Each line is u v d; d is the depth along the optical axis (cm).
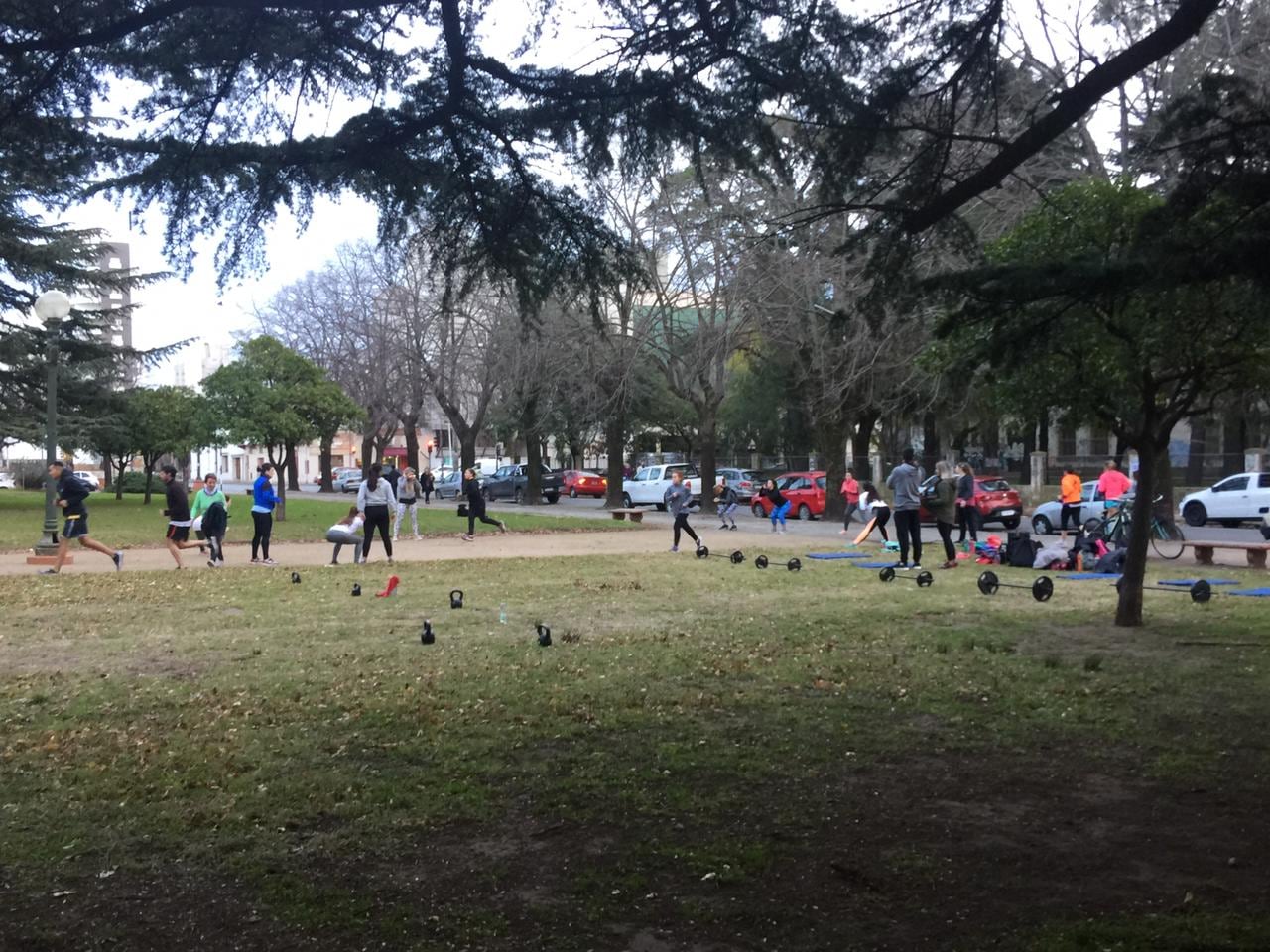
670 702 805
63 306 2019
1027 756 658
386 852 507
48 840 525
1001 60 720
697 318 3600
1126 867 480
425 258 885
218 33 692
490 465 8088
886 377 3266
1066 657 978
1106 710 767
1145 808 559
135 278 4303
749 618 1247
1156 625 1159
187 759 658
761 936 413
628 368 3384
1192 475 4153
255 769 639
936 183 741
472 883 468
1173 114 712
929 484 2919
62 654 1039
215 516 1980
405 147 752
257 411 3503
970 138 695
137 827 541
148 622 1255
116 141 712
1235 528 3064
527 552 2256
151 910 444
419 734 715
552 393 3925
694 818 548
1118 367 1001
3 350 3928
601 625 1205
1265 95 740
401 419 5272
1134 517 1155
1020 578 1680
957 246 762
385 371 5047
